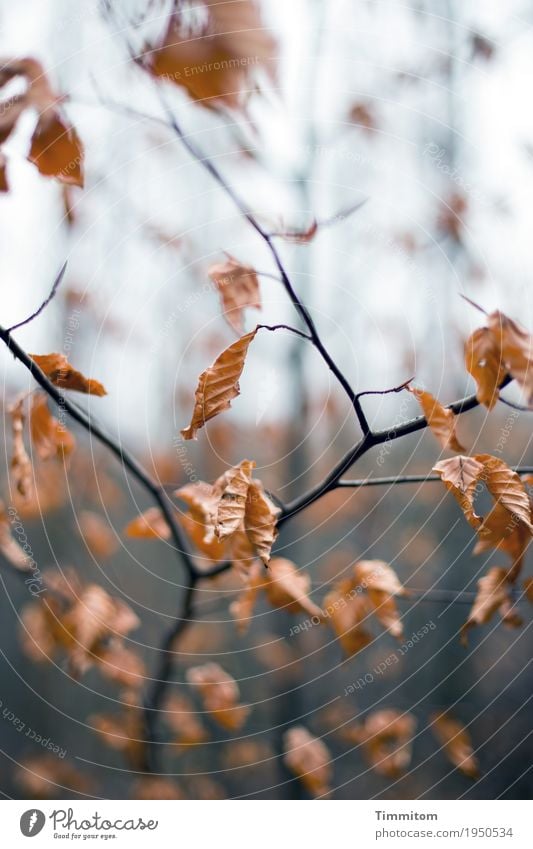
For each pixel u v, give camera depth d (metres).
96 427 0.76
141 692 0.99
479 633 1.93
